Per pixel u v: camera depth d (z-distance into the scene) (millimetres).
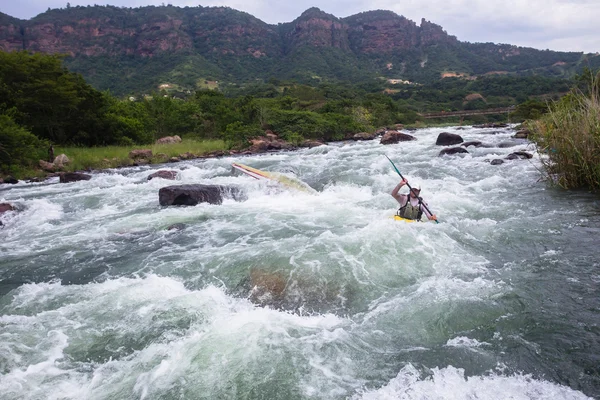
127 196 11734
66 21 137875
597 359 3461
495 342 3816
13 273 6305
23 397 3395
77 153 21625
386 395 3229
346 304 4773
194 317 4559
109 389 3465
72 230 8562
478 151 17078
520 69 155875
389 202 9039
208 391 3354
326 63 151875
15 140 17672
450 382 3332
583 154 9094
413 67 162375
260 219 8297
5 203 10578
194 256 6410
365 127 37219
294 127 31859
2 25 129375
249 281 5398
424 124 50250
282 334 4125
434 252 5859
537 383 3256
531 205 8164
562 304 4348
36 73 24391
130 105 35219
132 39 143875
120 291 5262
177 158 21562
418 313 4398
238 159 20172
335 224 7629
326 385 3375
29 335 4320
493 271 5273
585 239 6102
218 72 131750
